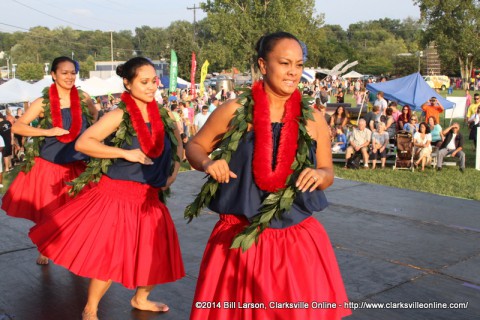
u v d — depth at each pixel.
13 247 5.28
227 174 2.47
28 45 109.44
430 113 15.26
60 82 4.78
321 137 2.72
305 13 55.25
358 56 81.50
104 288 3.58
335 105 19.97
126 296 4.13
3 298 4.07
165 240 3.58
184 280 4.49
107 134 3.47
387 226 6.25
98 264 3.38
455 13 55.12
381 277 4.63
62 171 4.70
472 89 57.34
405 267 4.89
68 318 3.75
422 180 10.73
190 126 17.56
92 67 94.50
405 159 12.02
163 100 22.14
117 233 3.44
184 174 9.34
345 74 61.69
